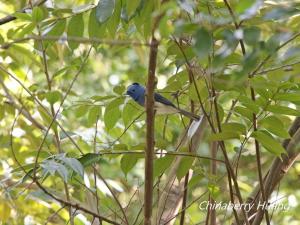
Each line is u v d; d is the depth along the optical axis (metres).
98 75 17.47
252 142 11.70
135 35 10.78
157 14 5.47
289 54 5.62
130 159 7.70
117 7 7.91
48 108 10.87
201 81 7.79
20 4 11.73
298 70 6.79
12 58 11.30
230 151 13.01
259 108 7.17
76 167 6.69
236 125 7.09
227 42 5.23
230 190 7.17
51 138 9.19
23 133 11.39
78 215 8.57
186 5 6.27
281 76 7.16
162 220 8.16
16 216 10.54
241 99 6.88
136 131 12.48
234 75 5.09
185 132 8.35
